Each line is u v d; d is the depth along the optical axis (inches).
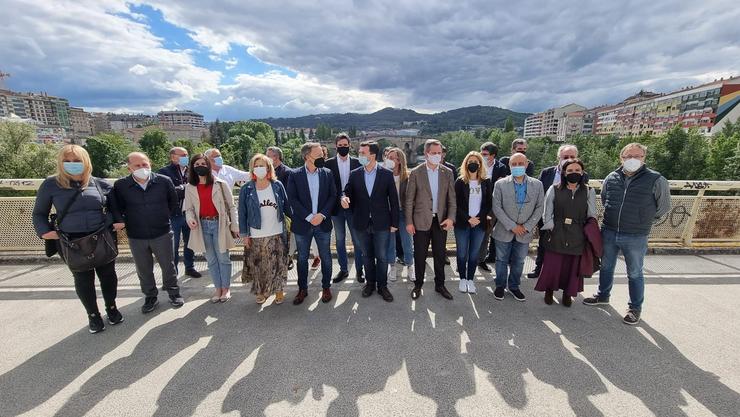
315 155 148.0
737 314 139.3
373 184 151.5
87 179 125.2
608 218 143.5
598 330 128.3
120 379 100.4
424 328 129.6
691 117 2657.5
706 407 90.5
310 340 121.1
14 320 133.2
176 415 87.5
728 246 215.3
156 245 139.9
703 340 121.3
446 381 100.3
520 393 95.5
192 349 115.6
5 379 99.8
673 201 210.8
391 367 106.5
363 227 150.6
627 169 135.6
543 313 142.2
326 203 149.2
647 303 148.6
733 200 212.5
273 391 96.0
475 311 143.7
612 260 144.7
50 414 87.6
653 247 211.6
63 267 186.4
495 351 114.9
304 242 148.2
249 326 130.9
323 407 90.3
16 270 181.9
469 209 157.2
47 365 106.3
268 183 144.3
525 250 150.3
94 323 125.0
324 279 152.4
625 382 99.9
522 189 149.5
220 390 96.3
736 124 1892.2
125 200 135.0
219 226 144.5
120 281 174.1
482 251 190.7
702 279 172.7
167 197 143.9
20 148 1071.6
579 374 103.4
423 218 153.2
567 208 141.1
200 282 174.6
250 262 146.6
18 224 193.3
